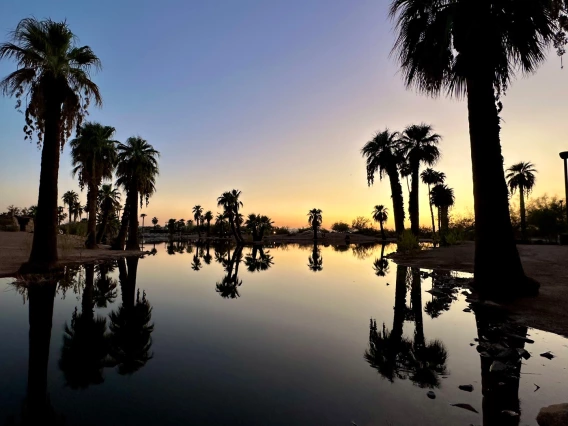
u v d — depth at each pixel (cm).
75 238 2289
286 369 438
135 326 648
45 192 1405
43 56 1401
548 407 321
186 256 2836
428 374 418
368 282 1255
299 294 1008
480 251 845
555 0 742
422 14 896
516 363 446
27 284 1136
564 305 706
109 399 351
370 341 554
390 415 319
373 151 2747
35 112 1418
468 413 322
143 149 3062
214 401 349
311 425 302
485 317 689
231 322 680
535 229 4228
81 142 2648
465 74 879
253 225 7850
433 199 4891
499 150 848
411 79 980
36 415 315
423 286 1127
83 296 962
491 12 817
